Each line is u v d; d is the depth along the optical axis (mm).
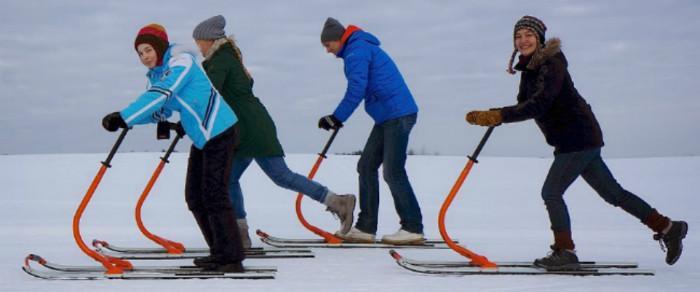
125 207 27016
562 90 12953
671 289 11727
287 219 24234
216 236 12594
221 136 12242
